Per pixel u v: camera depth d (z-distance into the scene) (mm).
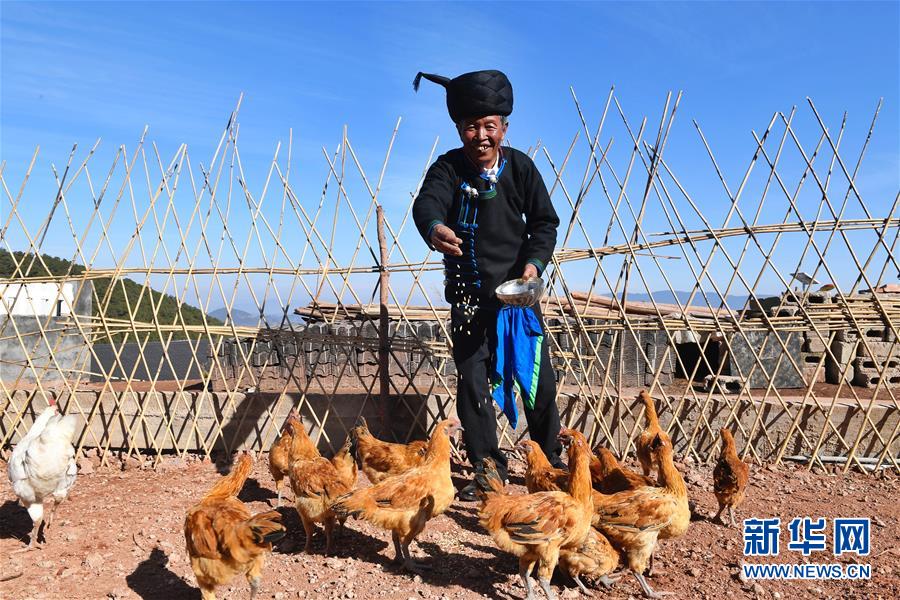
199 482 3432
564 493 2213
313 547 2629
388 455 2902
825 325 3742
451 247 2572
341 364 4625
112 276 3785
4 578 2320
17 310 5961
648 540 2275
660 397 3824
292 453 2768
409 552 2562
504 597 2266
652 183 3750
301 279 3814
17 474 2486
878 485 3414
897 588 2334
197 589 2281
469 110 2740
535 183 2887
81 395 3871
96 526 2809
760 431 3764
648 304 4578
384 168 3795
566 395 3871
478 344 3012
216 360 3861
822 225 3650
